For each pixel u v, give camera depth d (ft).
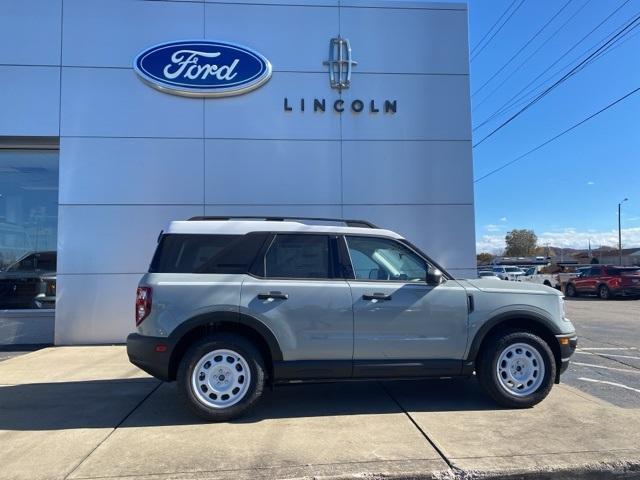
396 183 33.83
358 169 33.65
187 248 17.98
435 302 18.25
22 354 30.50
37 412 18.30
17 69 31.94
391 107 33.99
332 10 33.96
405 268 18.97
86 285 31.73
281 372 17.42
